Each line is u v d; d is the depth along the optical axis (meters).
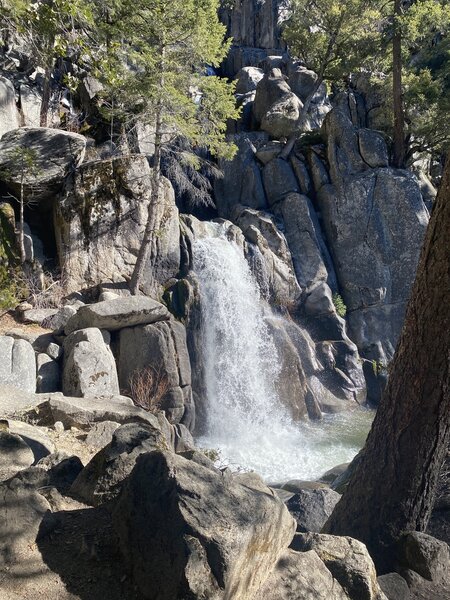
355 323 20.36
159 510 2.94
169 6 14.13
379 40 22.72
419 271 5.07
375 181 21.08
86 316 13.03
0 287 14.40
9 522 3.22
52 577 2.99
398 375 5.26
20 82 19.58
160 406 13.15
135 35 14.35
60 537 3.30
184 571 2.64
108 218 16.06
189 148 21.02
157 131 15.43
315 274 20.03
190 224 18.33
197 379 15.48
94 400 9.12
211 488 3.03
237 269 18.23
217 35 15.34
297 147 22.92
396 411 5.25
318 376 18.23
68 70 20.41
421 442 5.11
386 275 20.61
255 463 12.97
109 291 15.43
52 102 20.14
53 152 15.75
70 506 3.72
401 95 22.45
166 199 17.19
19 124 19.05
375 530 5.20
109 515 3.51
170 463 3.09
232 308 17.33
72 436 7.59
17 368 11.72
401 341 5.28
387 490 5.22
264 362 17.05
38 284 15.20
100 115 19.58
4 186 16.06
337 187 21.28
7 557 3.06
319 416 17.02
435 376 5.00
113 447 4.02
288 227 20.89
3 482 3.44
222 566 2.67
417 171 24.20
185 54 15.15
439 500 6.11
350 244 20.86
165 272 16.83
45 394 9.41
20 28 7.82
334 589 3.33
